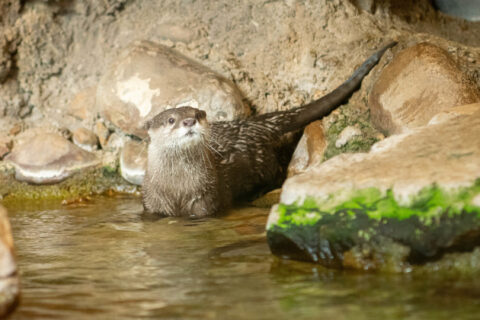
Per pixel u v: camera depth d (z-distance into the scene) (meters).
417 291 2.83
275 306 2.75
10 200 6.60
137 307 2.83
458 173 3.18
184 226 4.97
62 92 7.79
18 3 7.57
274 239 3.52
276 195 6.15
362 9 7.45
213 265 3.55
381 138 6.02
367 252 3.21
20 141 7.26
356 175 3.50
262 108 7.12
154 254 3.96
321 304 2.74
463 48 6.32
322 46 7.16
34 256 4.02
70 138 7.29
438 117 4.39
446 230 3.02
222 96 6.59
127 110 6.68
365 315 2.56
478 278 2.92
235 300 2.87
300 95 7.18
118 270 3.56
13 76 7.66
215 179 5.61
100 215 5.61
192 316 2.67
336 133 6.34
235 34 7.48
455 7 7.90
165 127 5.36
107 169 6.91
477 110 4.33
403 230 3.13
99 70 7.72
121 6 7.84
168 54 6.99
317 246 3.37
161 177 5.53
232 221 5.08
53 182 6.79
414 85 5.77
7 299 2.59
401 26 7.41
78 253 4.07
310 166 6.27
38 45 7.72
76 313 2.77
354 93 6.62
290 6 7.32
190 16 7.66
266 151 6.47
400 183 3.26
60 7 7.74
